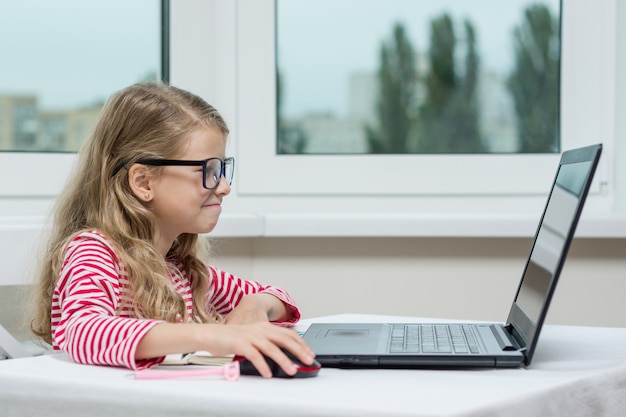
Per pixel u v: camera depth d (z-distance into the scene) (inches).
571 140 78.2
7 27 66.7
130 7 73.8
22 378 32.0
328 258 74.3
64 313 38.1
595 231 70.2
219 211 44.6
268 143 78.9
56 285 43.4
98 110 71.8
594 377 32.5
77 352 34.7
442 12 78.5
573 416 31.1
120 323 34.6
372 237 74.0
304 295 74.4
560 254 33.2
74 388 30.9
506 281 73.0
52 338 45.5
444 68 78.8
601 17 77.5
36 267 52.3
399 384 30.0
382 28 78.9
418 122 79.2
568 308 72.9
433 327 42.7
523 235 71.1
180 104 45.6
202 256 52.8
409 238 73.7
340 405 26.5
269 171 78.9
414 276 73.7
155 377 31.3
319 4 79.0
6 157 66.0
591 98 77.8
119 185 44.5
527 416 28.5
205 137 45.1
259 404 27.4
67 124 70.1
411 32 78.8
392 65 79.0
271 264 74.5
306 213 77.0
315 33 79.1
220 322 49.2
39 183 67.2
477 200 78.4
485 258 73.2
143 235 44.2
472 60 78.7
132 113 45.1
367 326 43.4
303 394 28.0
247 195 79.2
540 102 78.7
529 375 32.2
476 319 73.3
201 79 77.9
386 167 78.5
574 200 34.2
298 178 78.7
